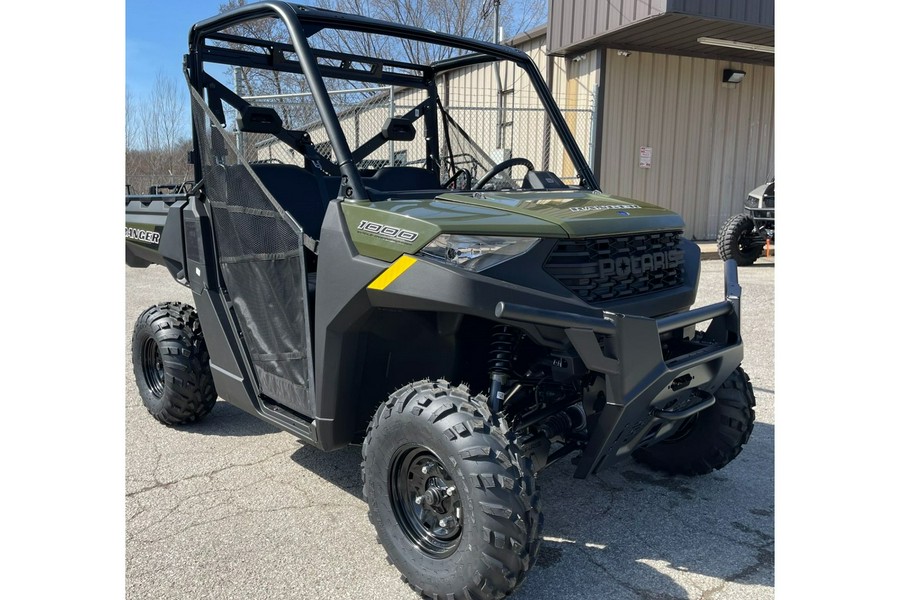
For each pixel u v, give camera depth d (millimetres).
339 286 2572
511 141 11031
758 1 10461
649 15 10148
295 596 2412
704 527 2904
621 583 2492
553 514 3023
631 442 2617
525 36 13414
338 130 2701
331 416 2732
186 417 4047
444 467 2244
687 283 2875
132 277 10680
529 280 2365
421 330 2693
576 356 2457
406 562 2385
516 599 2391
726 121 13367
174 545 2752
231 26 3166
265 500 3160
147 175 15703
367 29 3092
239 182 3125
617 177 12414
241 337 3352
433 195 3000
